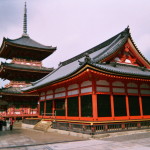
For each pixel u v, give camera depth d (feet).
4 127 107.65
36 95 153.79
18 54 172.76
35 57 182.50
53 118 92.53
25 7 213.05
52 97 100.07
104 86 68.74
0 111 176.35
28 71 160.04
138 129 72.74
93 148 43.42
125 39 81.82
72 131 70.79
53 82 81.76
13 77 165.89
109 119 66.39
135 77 69.56
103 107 66.49
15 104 154.51
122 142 50.67
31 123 106.52
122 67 79.87
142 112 77.87
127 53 86.12
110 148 43.01
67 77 69.87
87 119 66.28
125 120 69.62
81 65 59.36
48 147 45.42
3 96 150.00
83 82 72.28
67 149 42.88
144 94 81.20
